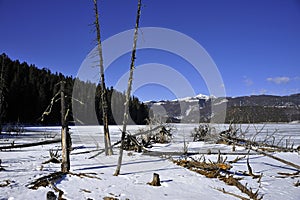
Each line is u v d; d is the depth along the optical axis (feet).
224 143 57.67
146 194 19.16
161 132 58.23
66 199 16.94
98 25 39.37
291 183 24.88
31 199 16.62
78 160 32.71
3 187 18.84
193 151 45.11
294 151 47.98
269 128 116.26
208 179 24.75
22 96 178.91
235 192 20.93
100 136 75.61
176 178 24.43
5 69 99.35
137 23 27.14
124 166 29.53
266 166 32.71
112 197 18.01
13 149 45.34
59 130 111.55
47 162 30.63
